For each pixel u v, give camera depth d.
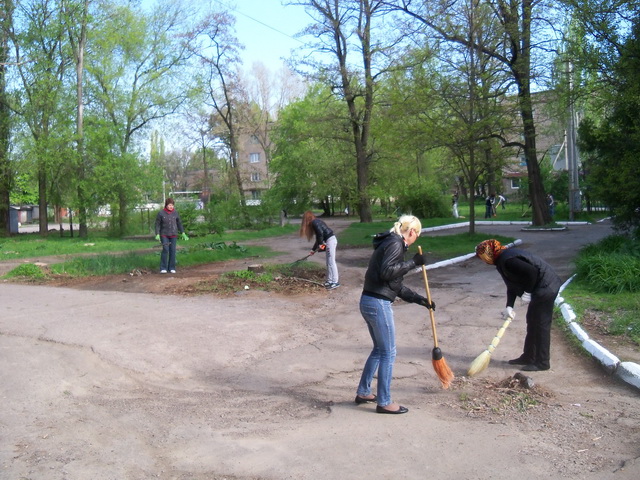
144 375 6.51
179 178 64.94
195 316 8.84
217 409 5.53
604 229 23.94
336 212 59.78
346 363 7.00
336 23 29.34
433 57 19.84
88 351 6.96
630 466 4.22
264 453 4.48
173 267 14.24
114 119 29.06
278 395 5.96
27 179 31.38
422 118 20.05
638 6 12.79
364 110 32.38
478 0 19.31
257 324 8.57
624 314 8.39
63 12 26.33
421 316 9.20
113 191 27.69
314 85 44.66
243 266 15.26
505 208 46.75
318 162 39.72
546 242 19.78
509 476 4.09
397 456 4.41
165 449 4.58
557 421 5.10
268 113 53.50
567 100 15.89
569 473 4.12
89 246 22.44
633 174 13.02
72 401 5.61
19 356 6.65
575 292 10.02
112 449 4.54
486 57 20.36
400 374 6.52
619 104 13.51
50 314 8.73
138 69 29.91
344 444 4.63
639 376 5.93
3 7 27.16
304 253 18.75
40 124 27.48
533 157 25.09
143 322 8.33
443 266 15.09
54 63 27.61
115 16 27.89
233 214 32.41
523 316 9.05
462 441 4.68
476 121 19.67
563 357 7.00
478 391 5.93
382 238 5.46
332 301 10.50
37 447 4.52
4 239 27.97
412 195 37.84
